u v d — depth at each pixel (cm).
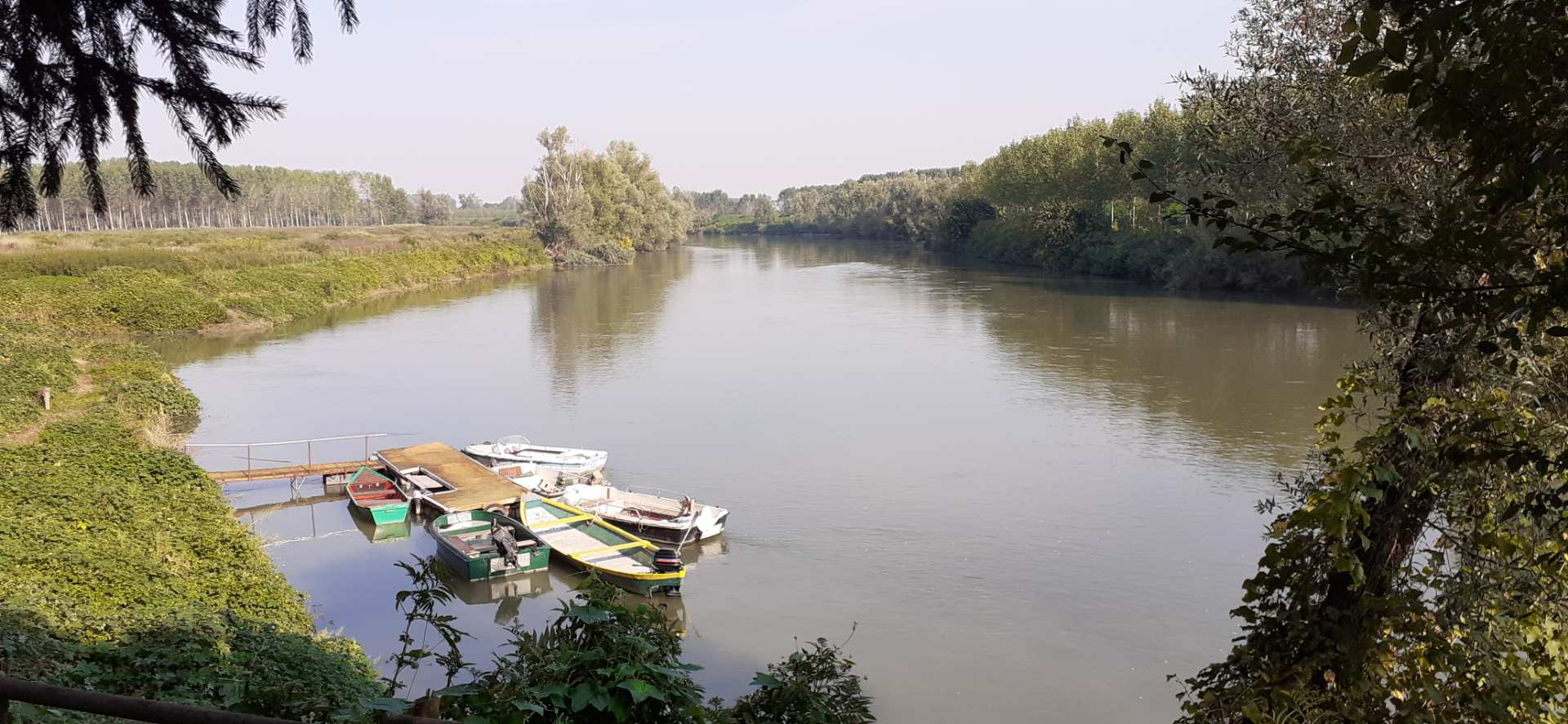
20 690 320
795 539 2258
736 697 1583
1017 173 9100
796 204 19775
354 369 4294
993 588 1973
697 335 5122
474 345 4881
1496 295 489
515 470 2766
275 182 13700
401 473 2731
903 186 13712
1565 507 539
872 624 1830
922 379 3897
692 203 18725
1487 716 698
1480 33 439
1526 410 709
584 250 10131
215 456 3003
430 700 459
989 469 2720
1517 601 758
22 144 495
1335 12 1020
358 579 2136
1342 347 4303
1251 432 3000
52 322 4897
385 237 10419
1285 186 1064
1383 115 920
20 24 472
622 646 488
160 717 311
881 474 2702
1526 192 439
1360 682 736
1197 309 5641
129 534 1822
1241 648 826
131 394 3306
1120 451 2853
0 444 2386
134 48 496
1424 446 699
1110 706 1551
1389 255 509
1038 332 4941
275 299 5862
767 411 3422
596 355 4566
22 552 1529
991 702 1562
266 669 1189
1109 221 8188
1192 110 1171
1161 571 2033
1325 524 654
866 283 7662
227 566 1795
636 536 2322
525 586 2109
